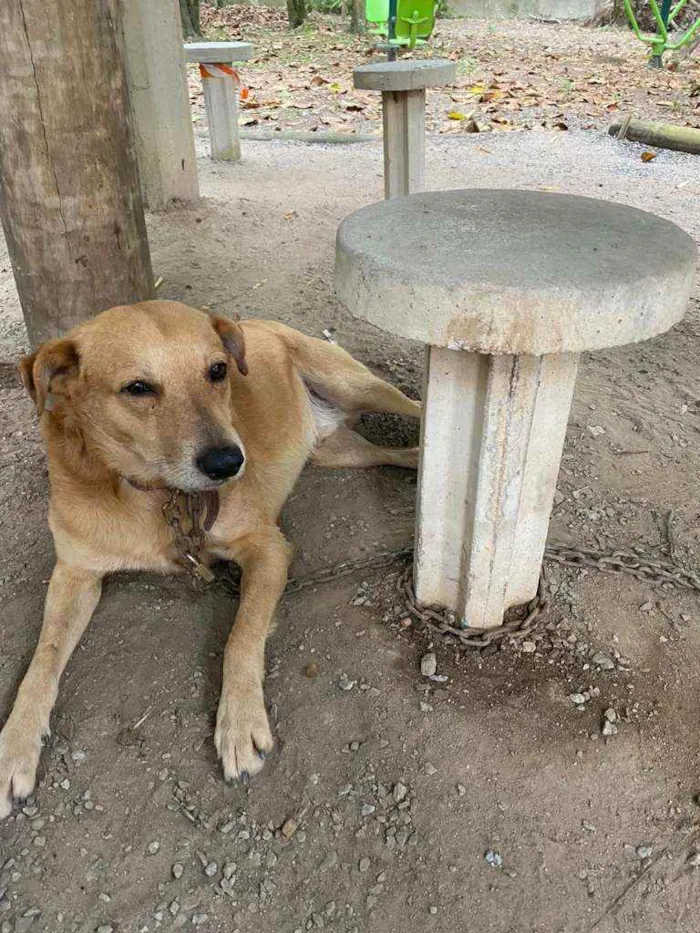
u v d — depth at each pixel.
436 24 14.68
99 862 1.74
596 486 2.74
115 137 2.82
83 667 2.15
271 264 4.57
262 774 1.88
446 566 2.10
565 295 1.37
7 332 3.82
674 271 1.47
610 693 1.98
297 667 2.10
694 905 1.63
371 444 3.02
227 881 1.70
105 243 2.91
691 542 2.48
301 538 2.60
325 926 1.63
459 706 1.96
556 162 6.59
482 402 1.75
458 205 1.87
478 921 1.62
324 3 15.99
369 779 1.84
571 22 15.66
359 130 7.89
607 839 1.72
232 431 2.06
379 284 1.50
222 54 6.16
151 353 1.99
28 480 2.86
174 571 2.40
